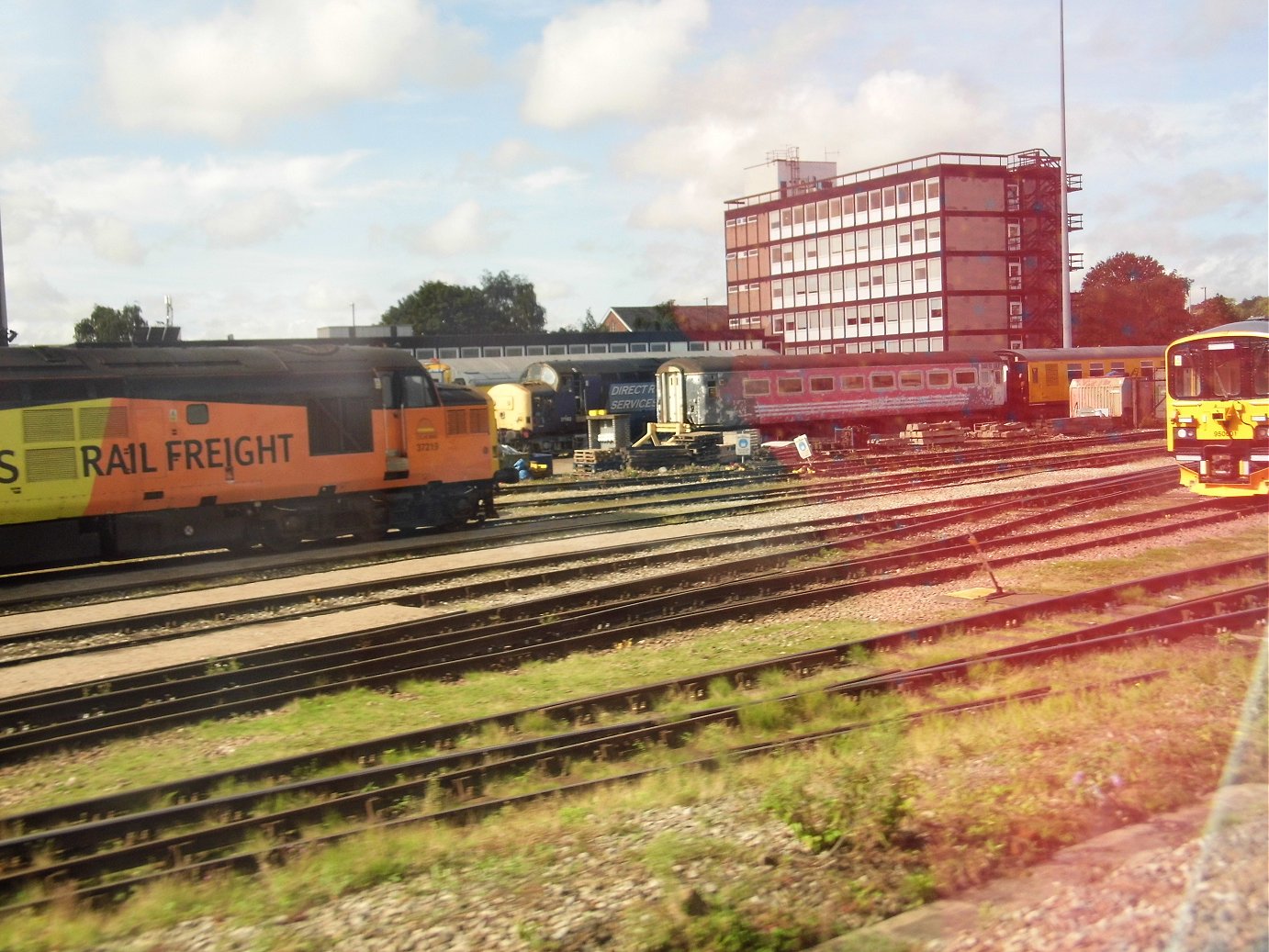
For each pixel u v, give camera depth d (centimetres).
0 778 959
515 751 926
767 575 1720
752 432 3800
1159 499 2338
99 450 1986
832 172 9244
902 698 1065
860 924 596
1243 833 616
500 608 1464
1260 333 2052
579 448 4841
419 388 2412
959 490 2698
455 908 636
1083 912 548
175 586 1833
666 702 1088
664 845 694
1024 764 796
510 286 13300
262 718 1098
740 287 9338
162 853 762
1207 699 918
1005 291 7775
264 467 2172
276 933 626
